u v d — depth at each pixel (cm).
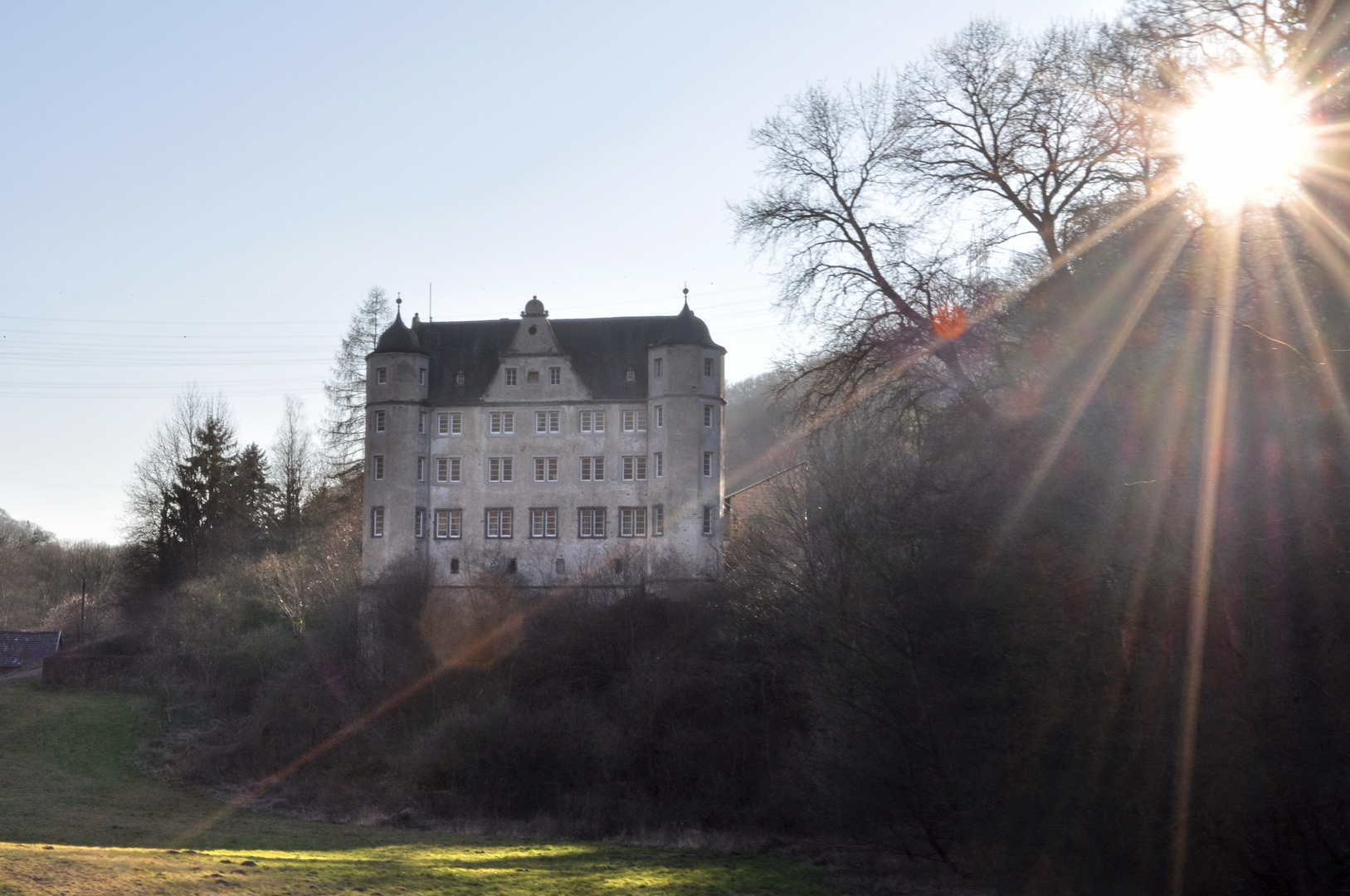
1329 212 2467
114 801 5116
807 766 3772
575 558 7662
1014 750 2742
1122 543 2548
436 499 7894
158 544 9238
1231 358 2480
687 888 2941
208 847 3819
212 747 6203
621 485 7712
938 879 3144
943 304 3566
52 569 13262
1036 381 3011
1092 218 3075
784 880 3259
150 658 7662
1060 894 2656
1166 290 2709
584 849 3919
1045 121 3481
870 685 3078
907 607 2975
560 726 5459
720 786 4969
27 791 5238
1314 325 2398
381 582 7044
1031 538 2734
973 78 3622
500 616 6412
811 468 5078
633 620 6288
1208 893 2369
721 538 7550
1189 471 2431
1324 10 2609
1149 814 2444
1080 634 2589
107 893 1770
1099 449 2659
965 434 3189
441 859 3272
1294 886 2236
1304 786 2164
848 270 3806
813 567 4231
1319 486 2239
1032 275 3291
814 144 3878
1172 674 2420
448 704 6019
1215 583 2338
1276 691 2233
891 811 3138
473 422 7931
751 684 5388
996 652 2806
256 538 9306
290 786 5566
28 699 7406
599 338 8044
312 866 2472
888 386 3666
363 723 6147
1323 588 2192
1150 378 2600
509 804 5172
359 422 8988
